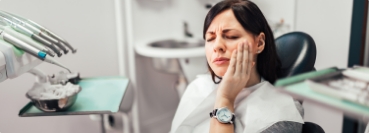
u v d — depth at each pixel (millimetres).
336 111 385
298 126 745
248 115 778
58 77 1004
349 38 1315
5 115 1425
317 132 769
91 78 1178
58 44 875
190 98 1009
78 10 1582
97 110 876
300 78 461
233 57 777
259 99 802
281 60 938
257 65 857
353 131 1390
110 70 1783
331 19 1369
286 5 1547
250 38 796
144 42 1829
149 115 2074
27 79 1452
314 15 1431
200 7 1971
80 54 1632
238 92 804
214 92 878
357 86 428
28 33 820
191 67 1674
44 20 1463
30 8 1405
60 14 1517
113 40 1761
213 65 832
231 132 766
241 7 795
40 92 910
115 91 1038
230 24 790
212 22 824
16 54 774
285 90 435
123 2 1686
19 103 1453
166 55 1604
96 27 1672
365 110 369
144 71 1970
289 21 1541
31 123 1522
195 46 1907
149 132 2059
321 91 413
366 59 1327
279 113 756
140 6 1820
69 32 1567
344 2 1312
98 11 1663
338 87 425
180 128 912
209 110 894
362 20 1271
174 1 1971
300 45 925
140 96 1985
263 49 835
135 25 1817
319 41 1433
